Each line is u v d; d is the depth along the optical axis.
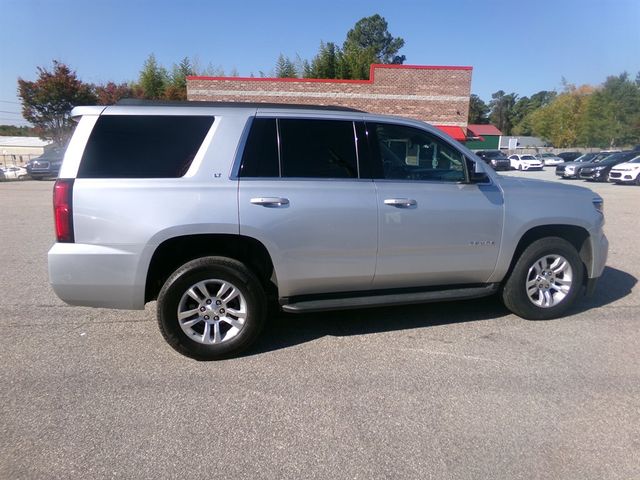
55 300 5.18
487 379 3.38
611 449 2.62
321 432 2.77
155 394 3.19
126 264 3.46
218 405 3.05
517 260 4.39
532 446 2.64
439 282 4.22
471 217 4.08
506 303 4.52
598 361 3.66
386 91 24.73
